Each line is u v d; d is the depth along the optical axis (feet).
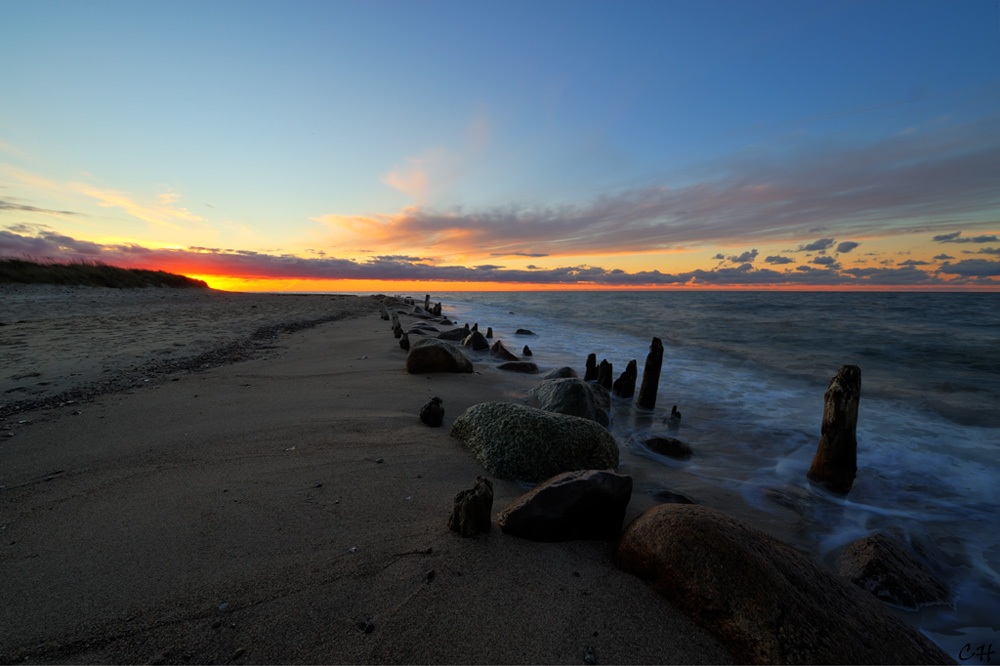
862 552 10.89
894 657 6.78
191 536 9.37
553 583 8.49
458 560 8.92
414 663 6.49
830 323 73.00
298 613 7.26
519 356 44.45
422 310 103.14
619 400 28.76
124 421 16.69
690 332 65.21
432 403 18.37
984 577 11.21
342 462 13.80
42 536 9.25
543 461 13.83
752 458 18.81
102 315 52.08
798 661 6.57
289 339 42.60
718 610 7.38
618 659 6.80
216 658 6.36
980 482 16.88
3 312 46.78
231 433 15.85
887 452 19.99
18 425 15.87
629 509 12.68
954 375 36.78
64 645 6.48
